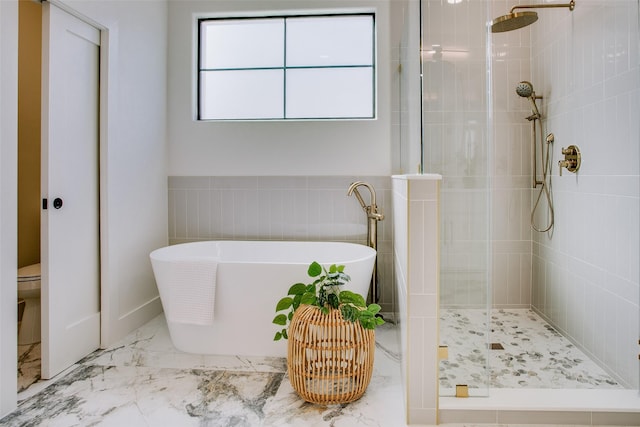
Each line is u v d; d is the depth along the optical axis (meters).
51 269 1.93
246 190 3.01
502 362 2.11
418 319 1.57
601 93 2.06
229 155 3.01
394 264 2.74
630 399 1.62
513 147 2.95
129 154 2.54
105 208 2.30
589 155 2.18
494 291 3.04
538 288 2.87
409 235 1.56
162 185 2.97
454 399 1.61
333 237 2.96
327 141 2.95
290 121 2.97
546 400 1.61
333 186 2.95
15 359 1.66
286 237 2.99
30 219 2.79
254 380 1.93
